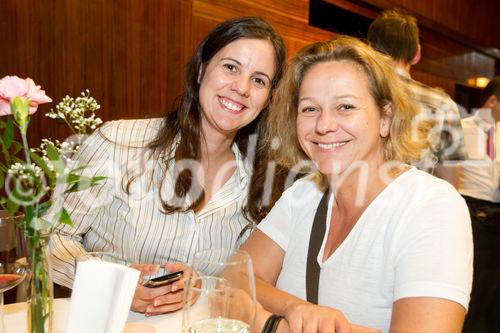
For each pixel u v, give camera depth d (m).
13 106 0.82
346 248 1.11
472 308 1.77
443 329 0.86
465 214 1.00
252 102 1.50
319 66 1.15
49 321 0.87
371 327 1.05
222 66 1.47
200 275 0.85
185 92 1.56
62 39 2.59
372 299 1.06
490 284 1.78
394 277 1.02
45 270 0.86
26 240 0.86
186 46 3.15
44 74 2.54
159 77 3.03
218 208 1.57
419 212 1.01
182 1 3.10
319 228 1.21
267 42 1.48
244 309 0.82
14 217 0.87
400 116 1.14
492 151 2.32
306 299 1.18
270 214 1.36
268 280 1.31
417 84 2.04
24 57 2.47
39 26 2.51
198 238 1.55
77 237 1.55
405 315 0.91
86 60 2.69
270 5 3.63
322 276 1.15
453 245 0.93
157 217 1.53
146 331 1.04
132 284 0.80
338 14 4.52
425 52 5.65
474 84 6.63
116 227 1.56
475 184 2.18
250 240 1.36
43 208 0.87
